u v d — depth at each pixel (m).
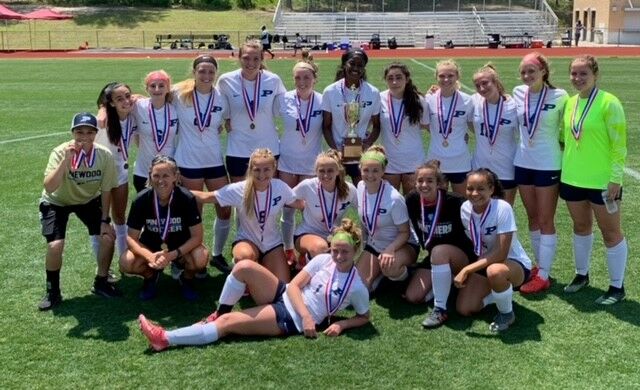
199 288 5.96
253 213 5.58
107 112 6.01
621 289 5.52
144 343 4.84
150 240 5.61
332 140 6.59
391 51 37.78
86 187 5.51
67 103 18.02
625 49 37.16
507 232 5.07
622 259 5.44
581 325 5.09
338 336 4.91
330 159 5.66
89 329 5.09
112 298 5.71
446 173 6.39
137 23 50.19
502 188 5.73
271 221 5.66
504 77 22.53
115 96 5.94
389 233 5.69
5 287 5.95
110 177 5.59
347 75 6.38
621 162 5.22
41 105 17.66
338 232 4.92
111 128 6.02
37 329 5.08
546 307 5.43
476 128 6.18
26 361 4.57
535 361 4.54
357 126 6.46
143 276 5.66
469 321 5.19
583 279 5.79
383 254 5.51
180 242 5.60
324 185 5.75
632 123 13.84
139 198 5.50
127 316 5.34
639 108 15.85
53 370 4.45
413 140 6.52
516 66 26.73
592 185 5.38
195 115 6.18
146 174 6.30
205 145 6.24
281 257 5.73
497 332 4.97
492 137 6.05
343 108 6.41
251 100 6.34
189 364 4.51
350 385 4.22
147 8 53.91
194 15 52.19
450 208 5.36
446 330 5.03
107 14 51.88
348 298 4.97
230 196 5.66
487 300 5.25
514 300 5.58
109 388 4.22
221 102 6.28
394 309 5.43
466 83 21.47
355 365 4.48
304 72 6.30
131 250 5.51
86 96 19.38
